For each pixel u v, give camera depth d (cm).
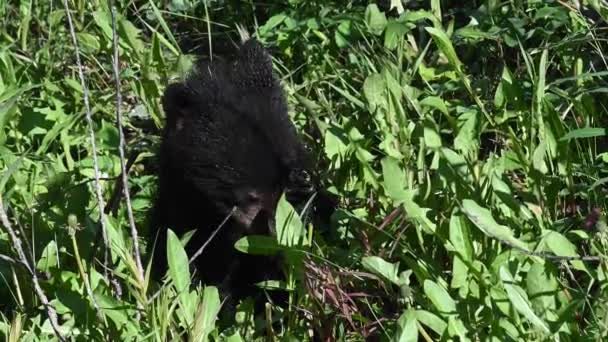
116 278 570
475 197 569
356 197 642
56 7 912
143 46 828
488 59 774
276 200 621
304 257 552
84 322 527
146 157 761
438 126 652
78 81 833
